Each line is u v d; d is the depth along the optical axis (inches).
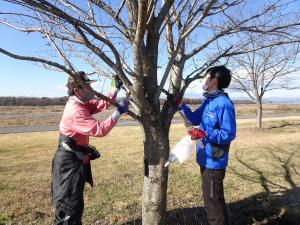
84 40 107.5
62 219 137.5
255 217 195.8
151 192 134.7
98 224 183.0
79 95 132.5
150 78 129.0
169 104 137.5
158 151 132.3
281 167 309.6
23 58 94.0
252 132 589.6
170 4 126.8
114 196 226.2
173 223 184.5
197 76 142.2
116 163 334.6
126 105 126.7
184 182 257.0
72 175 135.5
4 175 292.8
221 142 137.6
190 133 137.3
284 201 218.4
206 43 140.3
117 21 121.9
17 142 518.3
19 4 97.2
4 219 186.5
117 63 112.1
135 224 183.3
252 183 258.1
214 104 140.3
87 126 128.4
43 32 120.8
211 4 111.0
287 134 555.2
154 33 128.0
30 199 223.0
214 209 143.6
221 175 142.6
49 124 877.2
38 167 327.6
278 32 136.9
